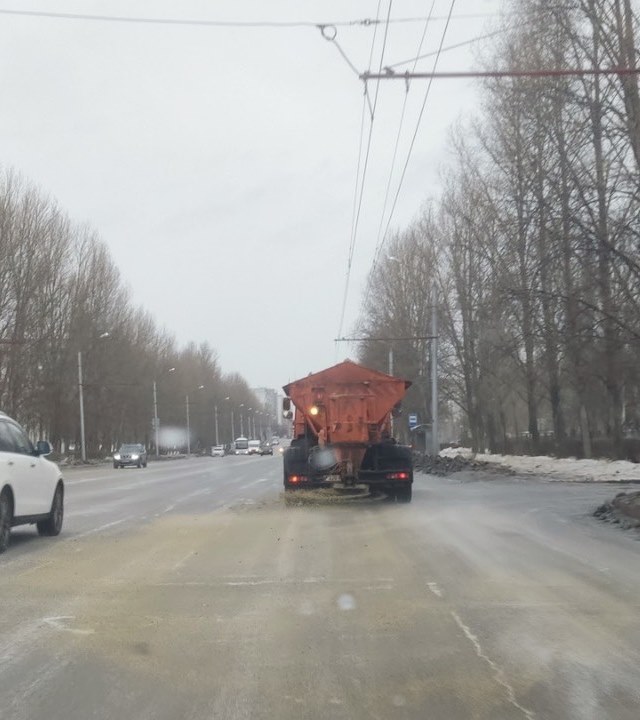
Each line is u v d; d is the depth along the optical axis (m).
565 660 6.35
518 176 25.36
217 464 55.97
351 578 9.64
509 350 28.48
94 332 65.25
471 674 6.03
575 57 21.55
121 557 11.40
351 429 19.17
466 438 70.81
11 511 11.98
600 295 21.17
